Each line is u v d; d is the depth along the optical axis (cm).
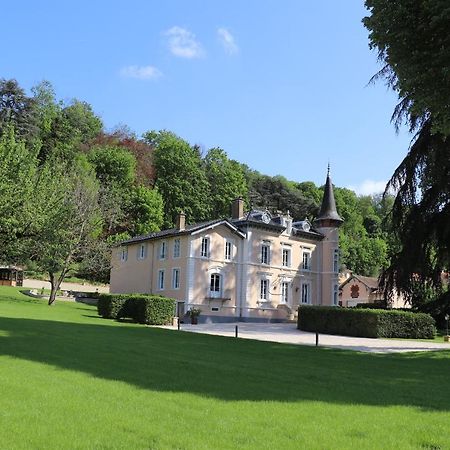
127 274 5322
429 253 2994
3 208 2641
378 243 9431
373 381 1302
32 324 2312
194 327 3575
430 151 2558
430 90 1322
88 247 4362
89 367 1270
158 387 1047
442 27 1296
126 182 7506
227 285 4766
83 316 3431
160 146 8400
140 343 1927
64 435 682
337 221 5681
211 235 4709
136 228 6881
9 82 8281
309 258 5488
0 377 1056
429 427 803
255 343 2306
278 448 660
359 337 3194
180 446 653
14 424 719
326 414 869
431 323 3269
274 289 5075
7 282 6291
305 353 1967
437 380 1385
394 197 2961
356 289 7962
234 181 8438
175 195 7775
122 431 712
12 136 3056
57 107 9700
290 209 9225
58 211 3198
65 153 8000
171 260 4738
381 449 674
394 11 1331
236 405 903
